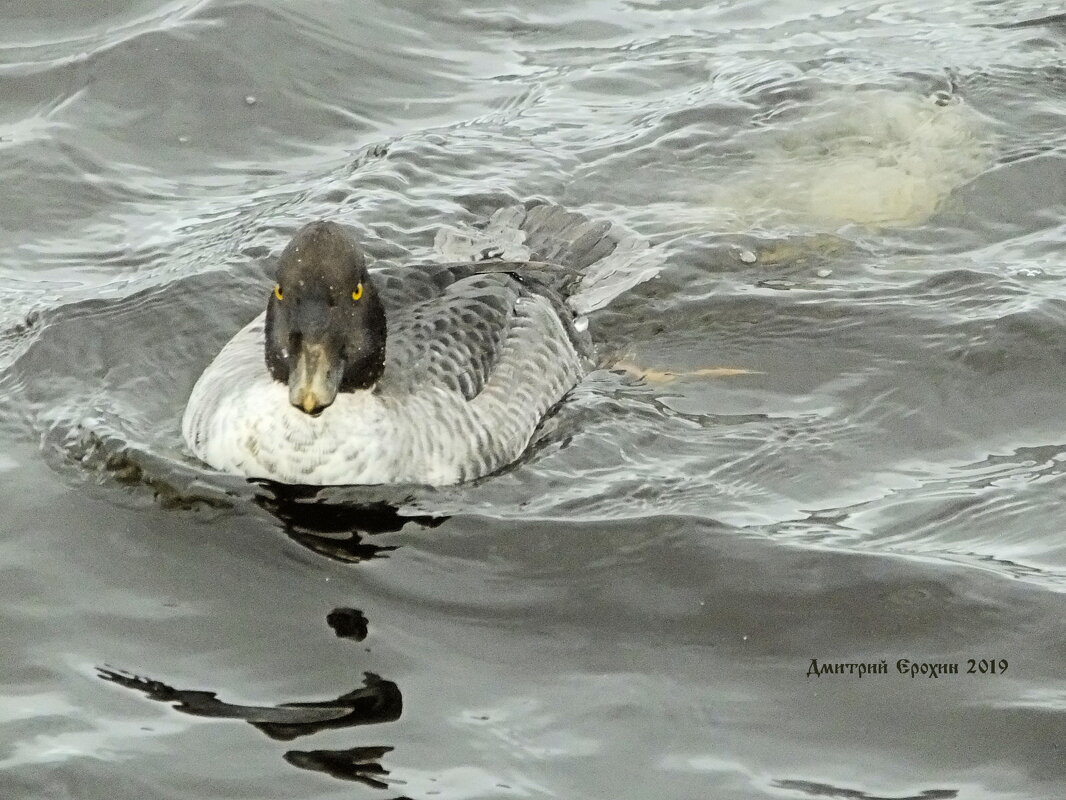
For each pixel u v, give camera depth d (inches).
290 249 384.2
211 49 588.7
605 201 525.7
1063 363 438.9
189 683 323.6
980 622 338.6
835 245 503.2
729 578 353.1
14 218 515.5
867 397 432.5
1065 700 318.0
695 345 460.8
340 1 625.9
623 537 368.5
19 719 312.0
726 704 319.6
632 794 295.6
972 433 416.2
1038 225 513.7
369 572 358.9
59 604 346.6
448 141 553.9
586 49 615.2
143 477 391.9
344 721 312.8
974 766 303.7
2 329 459.5
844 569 354.0
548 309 451.5
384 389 396.5
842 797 295.7
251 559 363.3
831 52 600.7
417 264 453.4
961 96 572.1
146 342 452.4
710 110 566.3
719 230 509.4
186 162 548.4
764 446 412.2
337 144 560.4
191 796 293.4
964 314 462.0
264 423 391.5
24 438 409.4
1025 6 631.8
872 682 324.8
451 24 627.2
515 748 306.8
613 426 422.6
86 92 571.8
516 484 396.5
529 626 341.7
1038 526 373.4
